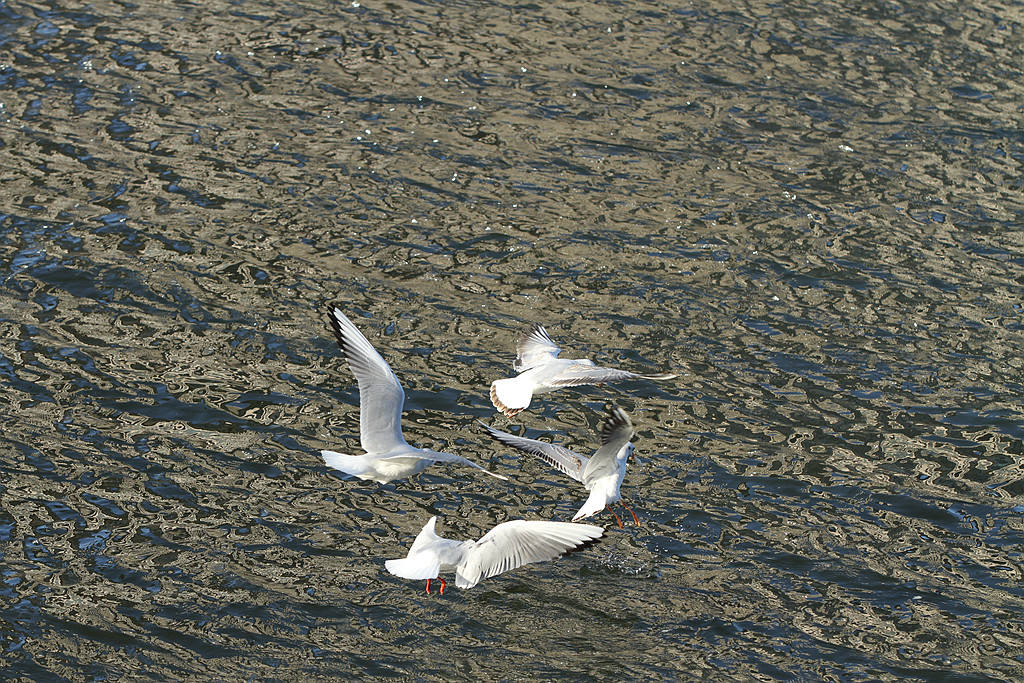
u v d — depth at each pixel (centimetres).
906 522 1684
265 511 1627
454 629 1461
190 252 2214
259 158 2561
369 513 1644
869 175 2720
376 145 2658
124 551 1533
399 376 1934
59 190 2367
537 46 3209
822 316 2189
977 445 1856
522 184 2564
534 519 1658
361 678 1377
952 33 3488
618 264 2308
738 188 2627
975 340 2142
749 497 1719
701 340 2092
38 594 1455
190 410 1809
